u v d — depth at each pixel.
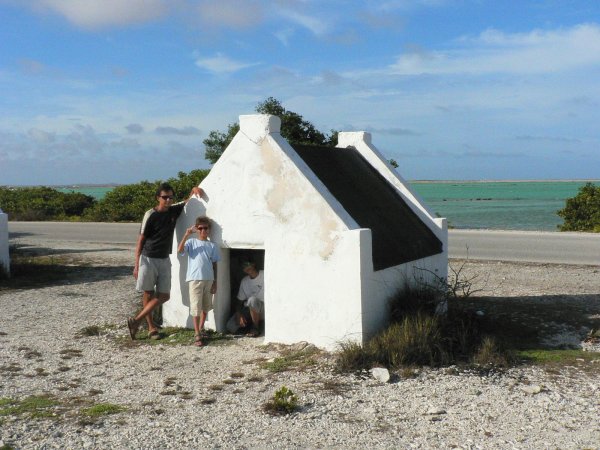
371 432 5.26
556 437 5.14
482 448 4.91
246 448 4.94
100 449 4.93
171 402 6.10
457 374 6.85
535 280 13.51
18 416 5.68
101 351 8.13
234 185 8.38
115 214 35.09
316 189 7.70
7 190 44.03
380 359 7.07
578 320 9.54
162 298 8.72
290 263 7.88
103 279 14.22
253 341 8.35
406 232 9.08
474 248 19.59
